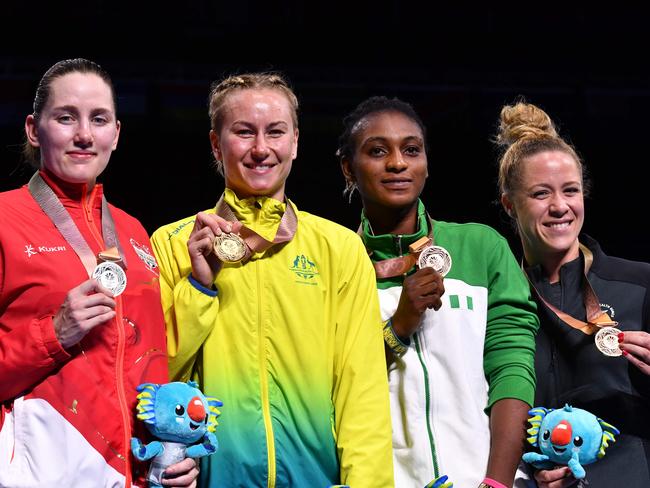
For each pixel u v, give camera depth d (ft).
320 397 11.40
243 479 10.98
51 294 10.37
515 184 13.74
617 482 12.41
